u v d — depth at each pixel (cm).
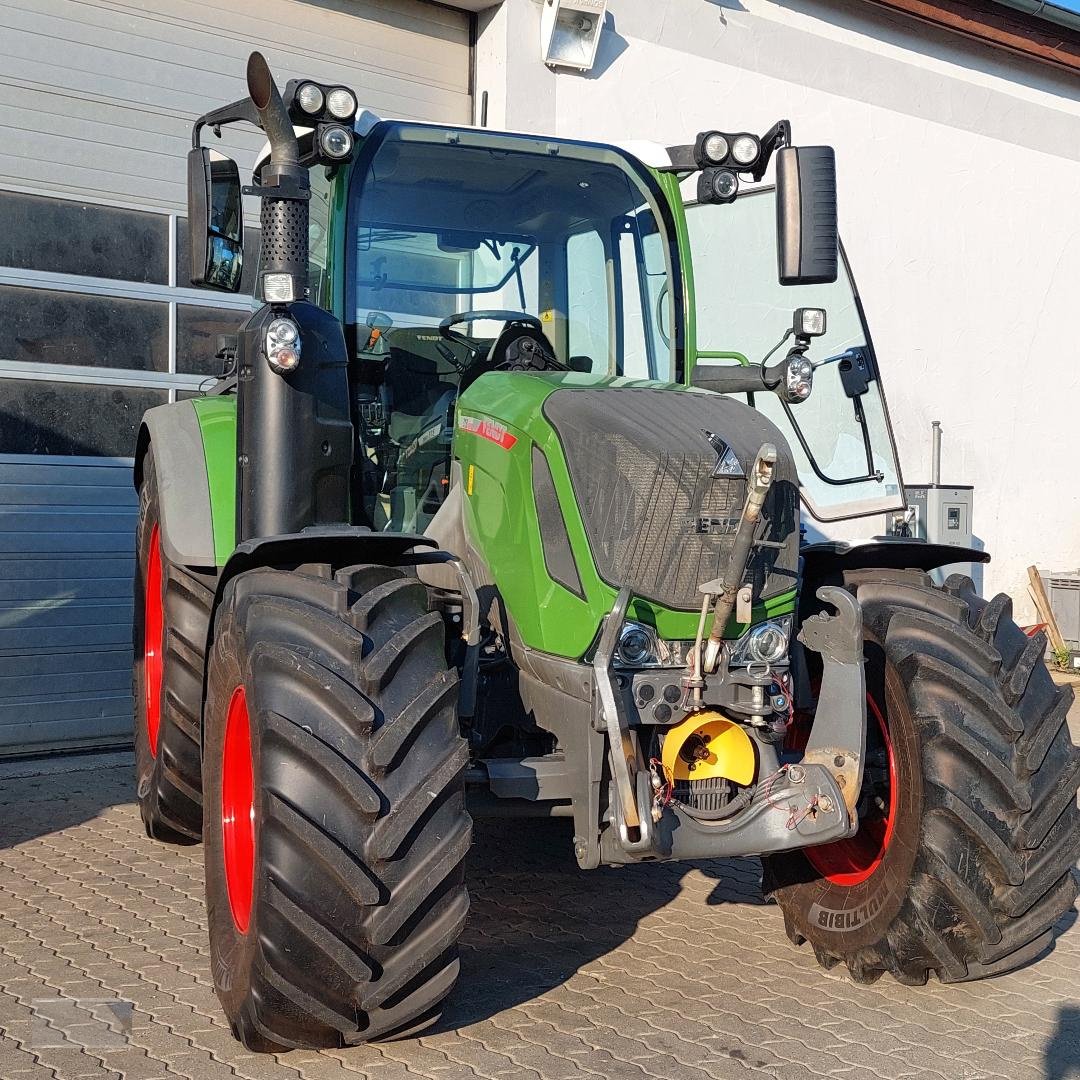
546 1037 286
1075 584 916
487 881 409
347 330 360
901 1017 304
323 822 254
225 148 631
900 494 479
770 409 477
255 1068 267
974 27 884
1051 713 307
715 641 286
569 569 297
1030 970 342
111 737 604
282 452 312
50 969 323
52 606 588
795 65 817
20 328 575
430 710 265
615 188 396
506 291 385
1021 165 944
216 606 311
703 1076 267
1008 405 952
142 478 466
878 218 871
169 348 617
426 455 368
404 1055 275
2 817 477
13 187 570
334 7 666
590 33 712
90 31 588
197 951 339
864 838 332
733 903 392
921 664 304
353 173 363
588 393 315
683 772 295
